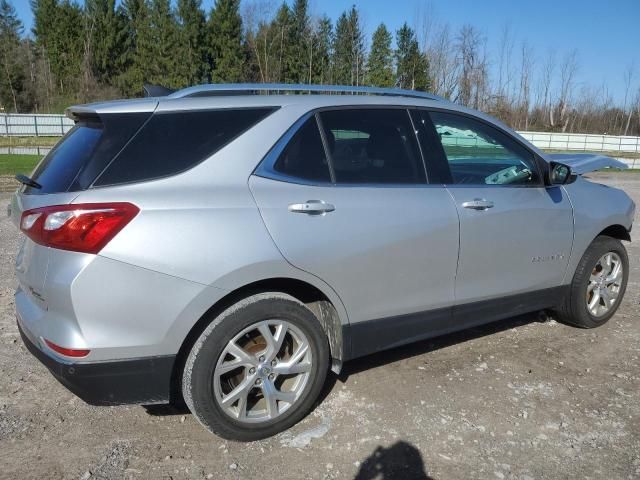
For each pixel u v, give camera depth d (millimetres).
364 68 61531
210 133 3014
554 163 4195
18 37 69688
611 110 62094
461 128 3889
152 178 2822
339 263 3168
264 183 3033
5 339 4340
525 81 54812
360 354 3428
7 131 37562
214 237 2814
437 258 3547
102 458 2961
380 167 3449
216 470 2885
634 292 5785
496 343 4422
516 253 3965
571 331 4688
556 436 3209
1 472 2832
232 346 2971
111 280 2658
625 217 4723
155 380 2828
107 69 62094
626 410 3488
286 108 3232
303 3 60219
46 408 3420
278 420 3158
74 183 2760
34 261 2822
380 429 3248
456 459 3000
